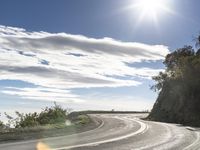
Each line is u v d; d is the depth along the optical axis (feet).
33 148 52.70
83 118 146.82
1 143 58.18
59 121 121.08
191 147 63.10
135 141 69.00
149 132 89.20
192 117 170.60
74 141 64.64
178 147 62.59
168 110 198.39
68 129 90.58
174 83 202.69
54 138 68.69
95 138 71.31
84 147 56.54
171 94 203.92
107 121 134.10
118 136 76.89
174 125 119.44
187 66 189.26
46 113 123.95
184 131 94.89
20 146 54.65
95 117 172.14
